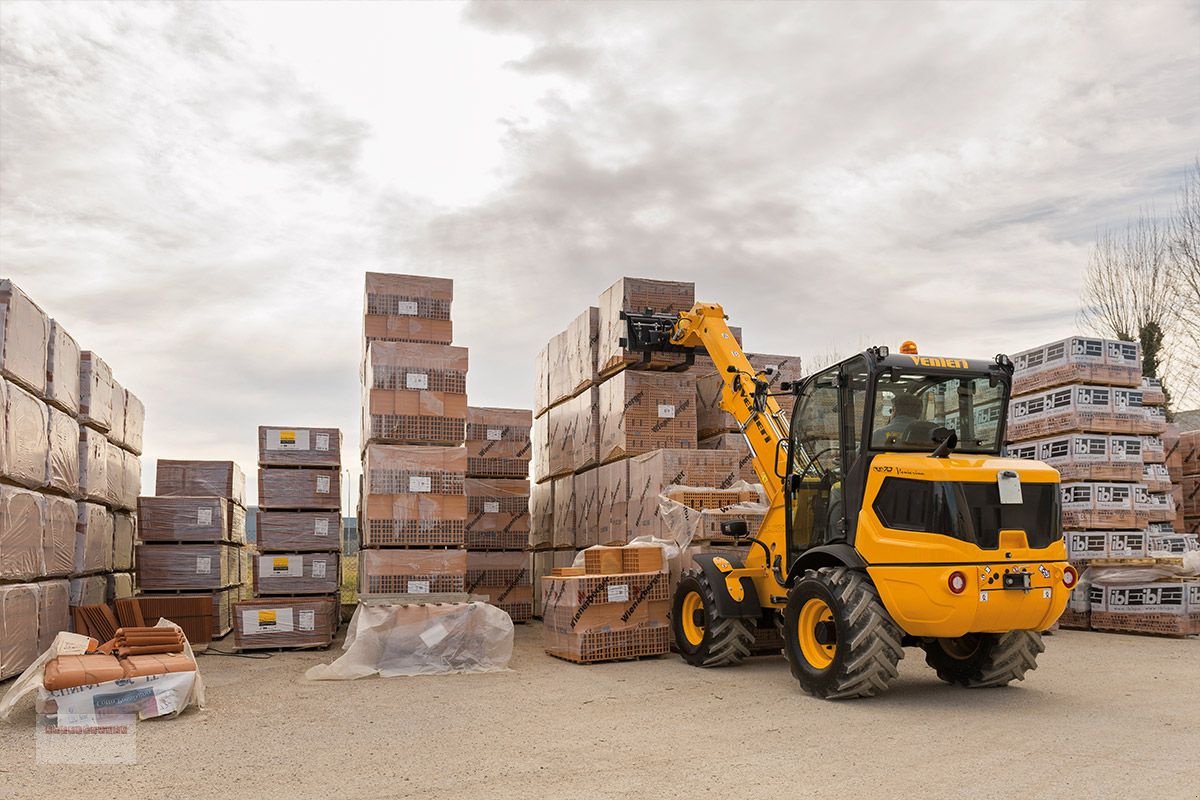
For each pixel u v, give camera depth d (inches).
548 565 630.5
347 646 372.2
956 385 315.0
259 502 466.0
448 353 451.2
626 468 476.1
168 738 247.6
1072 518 526.9
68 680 264.8
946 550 271.7
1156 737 240.5
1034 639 305.0
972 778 201.9
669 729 255.1
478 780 202.8
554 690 322.3
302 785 200.7
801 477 338.3
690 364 470.6
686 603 389.4
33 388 366.6
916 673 352.5
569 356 575.8
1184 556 496.4
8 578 335.9
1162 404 574.6
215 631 496.4
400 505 434.0
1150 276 936.3
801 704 290.2
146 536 486.3
